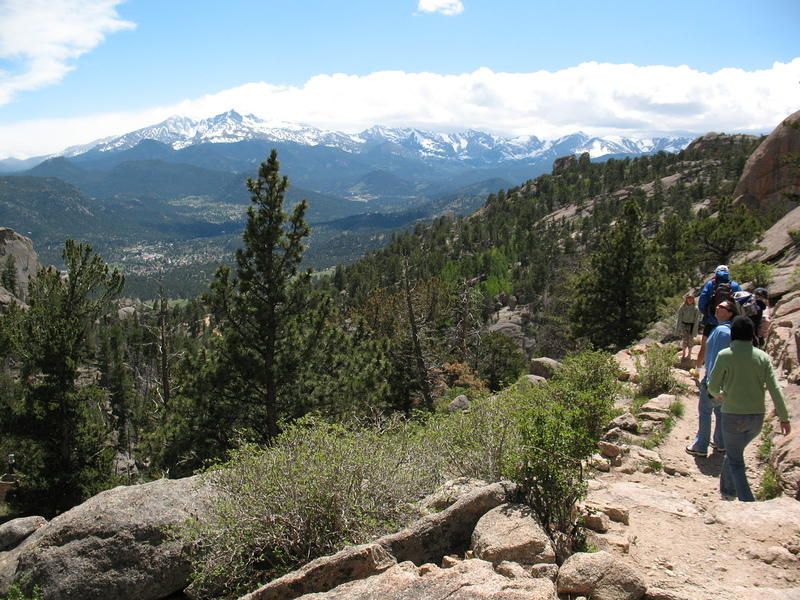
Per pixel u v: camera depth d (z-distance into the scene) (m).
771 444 7.89
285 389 17.83
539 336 53.62
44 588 6.75
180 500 7.55
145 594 6.68
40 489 20.25
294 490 5.87
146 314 45.91
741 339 6.27
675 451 8.48
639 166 164.75
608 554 4.44
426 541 5.26
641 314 24.30
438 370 31.62
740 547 5.07
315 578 4.75
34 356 20.02
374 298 46.81
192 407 16.95
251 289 17.45
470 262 111.62
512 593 3.84
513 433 6.94
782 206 38.78
